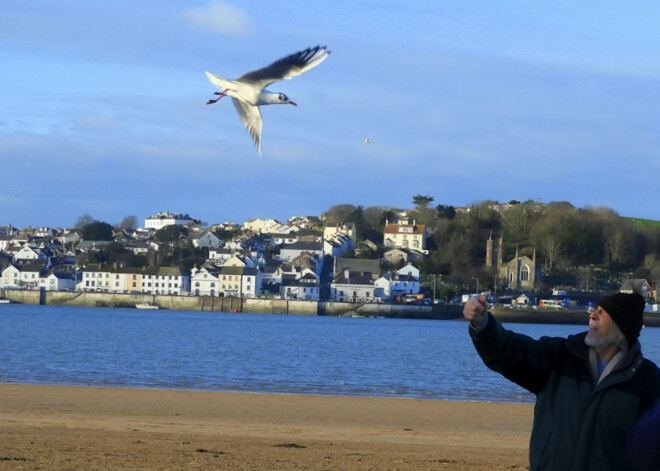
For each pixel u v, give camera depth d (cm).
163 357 6122
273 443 2141
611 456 620
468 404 3281
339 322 16200
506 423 2784
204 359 6034
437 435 2470
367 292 19750
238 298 19788
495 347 633
